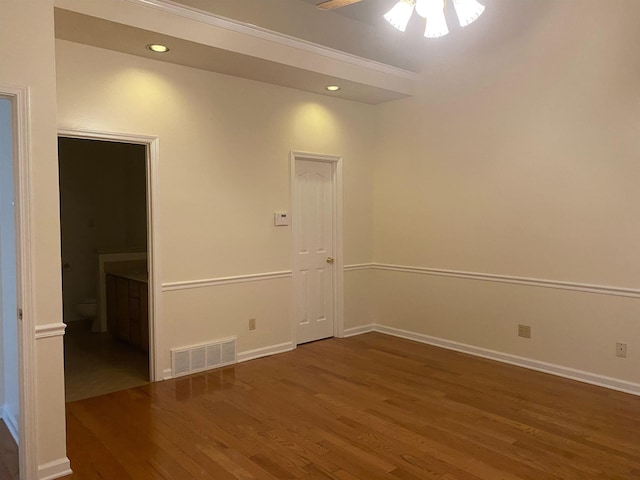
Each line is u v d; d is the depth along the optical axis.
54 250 2.58
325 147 5.16
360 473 2.61
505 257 4.49
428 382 4.00
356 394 3.74
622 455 2.79
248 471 2.64
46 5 2.52
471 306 4.78
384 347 5.04
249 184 4.54
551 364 4.21
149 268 4.00
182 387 3.90
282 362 4.54
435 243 5.07
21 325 2.49
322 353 4.82
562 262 4.11
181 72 4.07
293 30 4.21
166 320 4.06
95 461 2.74
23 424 2.51
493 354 4.61
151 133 3.92
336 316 5.42
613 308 3.83
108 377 4.16
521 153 4.33
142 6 3.27
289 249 4.89
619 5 3.71
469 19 2.69
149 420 3.28
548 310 4.21
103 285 5.73
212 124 4.27
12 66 2.43
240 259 4.51
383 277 5.62
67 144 6.22
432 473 2.61
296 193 5.05
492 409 3.44
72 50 3.51
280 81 4.58
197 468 2.67
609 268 3.84
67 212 6.25
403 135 5.32
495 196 4.54
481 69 4.58
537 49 4.18
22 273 2.48
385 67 4.83
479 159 4.65
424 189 5.14
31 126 2.49
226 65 4.07
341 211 5.36
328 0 2.75
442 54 4.88
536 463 2.71
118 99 3.73
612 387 3.84
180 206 4.11
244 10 3.83
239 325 4.53
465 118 4.74
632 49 3.65
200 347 4.25
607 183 3.82
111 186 6.54
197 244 4.21
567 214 4.06
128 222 6.61
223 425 3.20
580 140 3.96
